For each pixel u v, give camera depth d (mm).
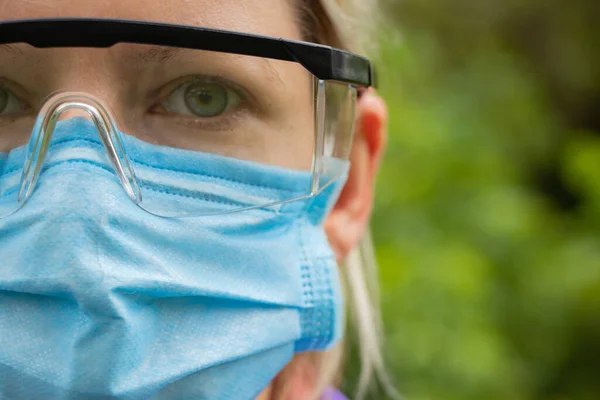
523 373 3256
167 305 1108
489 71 3887
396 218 2998
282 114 1182
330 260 1252
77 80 1079
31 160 1060
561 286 3330
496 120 3707
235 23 1150
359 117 1453
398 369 2758
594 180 3641
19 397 1051
